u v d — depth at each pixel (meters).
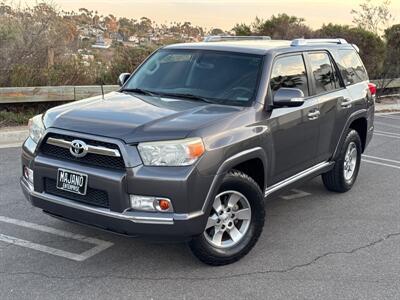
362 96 6.94
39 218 5.51
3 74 10.98
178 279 4.31
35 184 4.43
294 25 19.81
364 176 7.95
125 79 6.02
